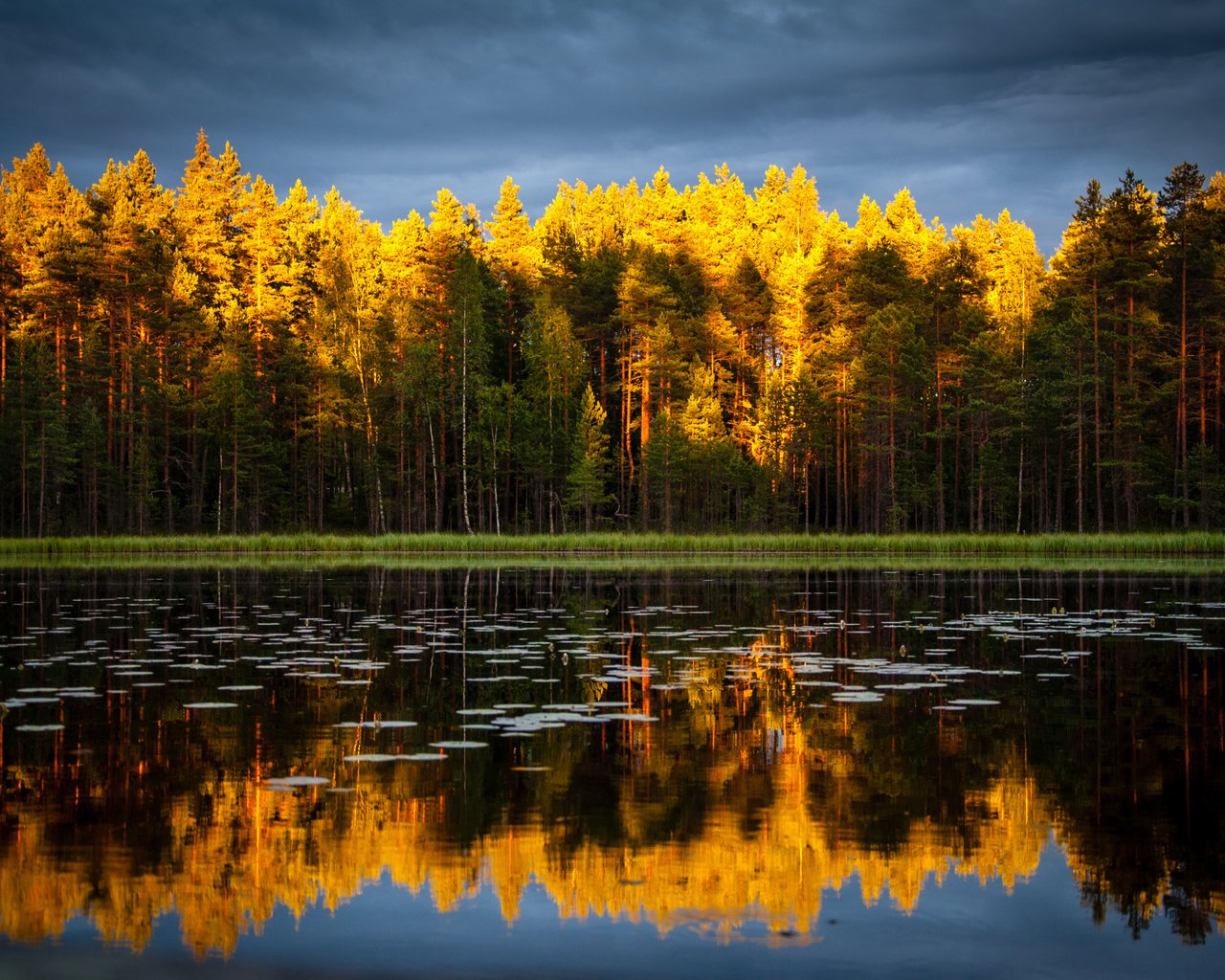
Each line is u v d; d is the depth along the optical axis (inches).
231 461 2874.0
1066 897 254.8
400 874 267.6
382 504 2839.6
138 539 2319.1
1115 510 2623.0
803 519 3503.9
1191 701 491.5
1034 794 337.1
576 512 3174.2
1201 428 2581.2
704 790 339.9
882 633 753.0
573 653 645.9
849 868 273.9
